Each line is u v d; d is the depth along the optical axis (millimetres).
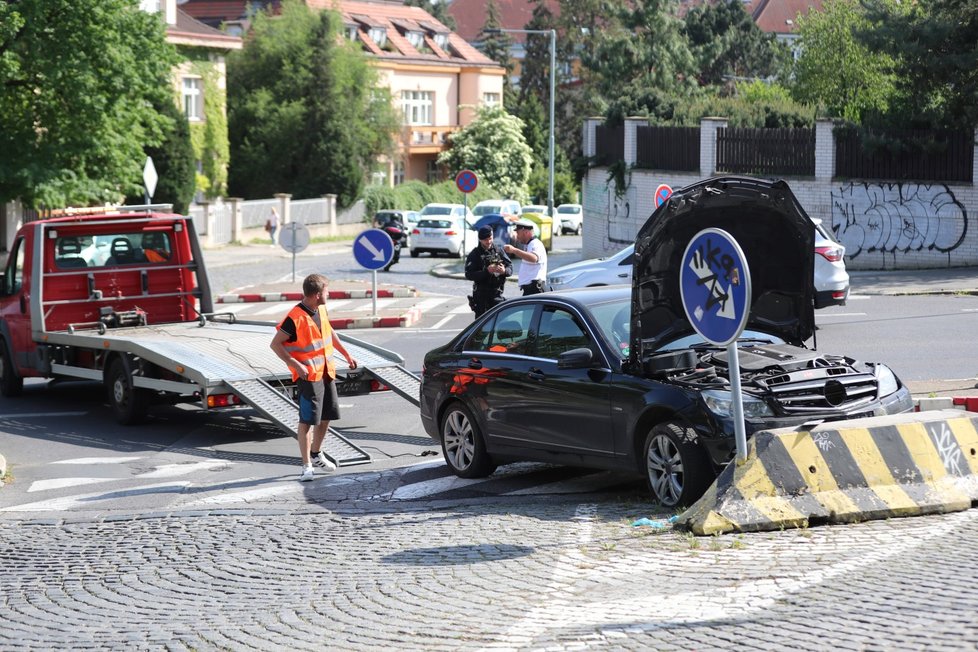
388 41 120000
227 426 21125
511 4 197000
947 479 12531
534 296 15445
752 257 14688
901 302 35688
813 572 9992
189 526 13805
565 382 14320
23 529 14148
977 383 20125
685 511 12055
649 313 13805
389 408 22359
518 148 118000
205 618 9953
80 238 23922
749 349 14289
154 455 18594
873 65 66000
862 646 7941
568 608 9430
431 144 118750
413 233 69125
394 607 9844
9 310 24328
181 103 81000
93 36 50812
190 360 19828
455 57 126250
